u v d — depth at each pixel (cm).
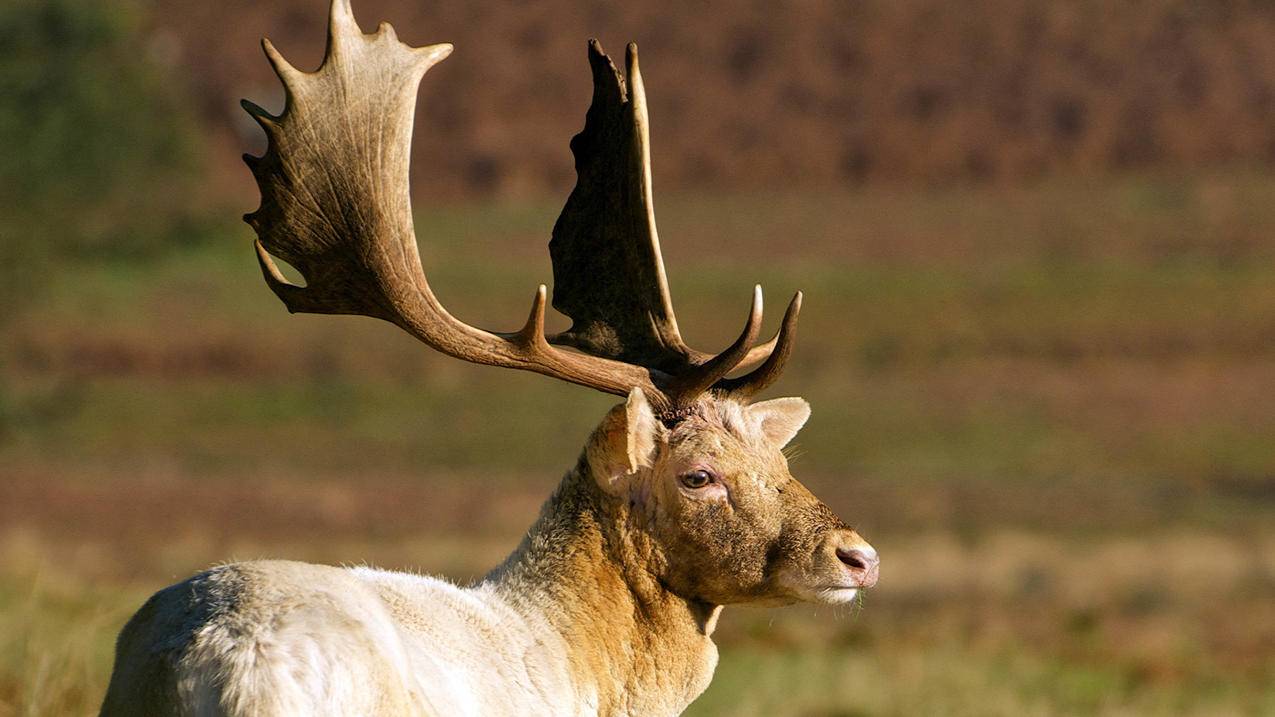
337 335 17362
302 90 1317
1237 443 13788
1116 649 4347
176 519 7694
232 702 1012
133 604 2800
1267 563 6994
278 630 1042
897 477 11306
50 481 8775
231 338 16450
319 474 10788
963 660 3812
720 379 1411
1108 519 8969
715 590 1369
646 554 1366
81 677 2092
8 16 9112
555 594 1348
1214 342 18612
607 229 1442
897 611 5122
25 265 9400
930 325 19438
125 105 9762
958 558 7031
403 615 1223
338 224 1327
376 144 1325
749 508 1355
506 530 8025
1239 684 3850
